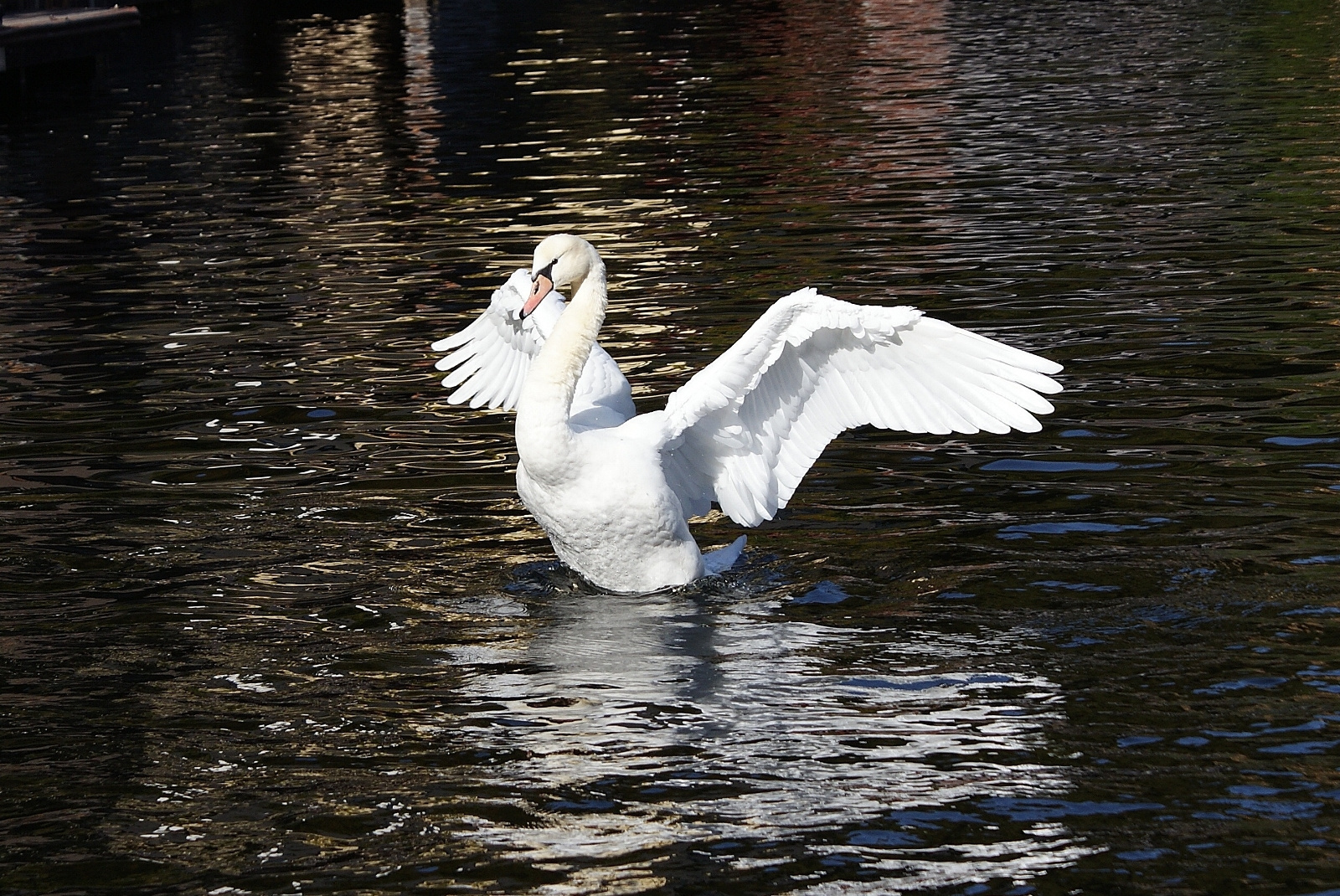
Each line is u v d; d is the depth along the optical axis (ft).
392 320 60.03
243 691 30.25
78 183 92.63
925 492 40.11
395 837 24.70
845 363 35.14
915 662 30.55
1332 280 58.18
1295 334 51.62
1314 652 29.96
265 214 82.33
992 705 28.50
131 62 148.77
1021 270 62.64
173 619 33.81
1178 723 27.45
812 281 62.64
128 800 26.14
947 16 164.14
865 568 35.60
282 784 26.50
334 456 44.70
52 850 24.66
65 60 141.79
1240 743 26.63
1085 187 78.33
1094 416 44.91
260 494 41.75
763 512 36.32
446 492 41.68
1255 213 70.23
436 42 160.04
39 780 26.86
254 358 55.52
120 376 53.78
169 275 69.15
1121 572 34.37
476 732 28.14
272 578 36.09
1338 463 40.06
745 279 63.41
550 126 106.93
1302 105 98.27
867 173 85.61
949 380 34.27
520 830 24.72
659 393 48.60
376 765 27.09
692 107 112.06
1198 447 41.86
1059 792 25.27
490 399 43.62
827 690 29.48
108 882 23.72
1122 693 28.71
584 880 23.26
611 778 26.32
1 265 72.69
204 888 23.45
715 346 53.57
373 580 35.91
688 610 33.81
